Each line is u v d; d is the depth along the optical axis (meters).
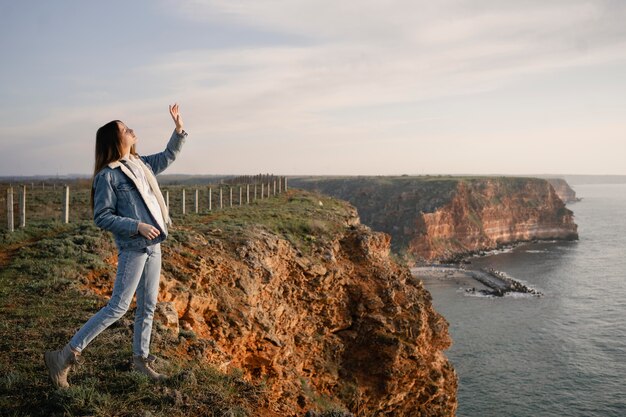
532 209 177.75
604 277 99.12
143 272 6.24
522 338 60.75
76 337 5.91
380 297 24.80
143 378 6.58
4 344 7.71
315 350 21.55
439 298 84.69
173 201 39.09
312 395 18.23
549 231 179.38
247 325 15.80
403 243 146.88
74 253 15.15
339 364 22.27
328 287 23.36
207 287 15.99
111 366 7.07
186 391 6.66
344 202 46.25
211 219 26.50
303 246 24.72
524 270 112.38
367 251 27.00
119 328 8.84
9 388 6.11
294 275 22.42
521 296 84.50
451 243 152.88
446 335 29.27
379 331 23.33
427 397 24.77
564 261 123.75
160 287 13.16
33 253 14.98
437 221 151.25
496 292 86.88
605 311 72.12
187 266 16.17
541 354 54.81
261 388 8.02
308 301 22.39
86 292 11.60
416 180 191.88
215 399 6.73
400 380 23.08
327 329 22.69
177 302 13.59
